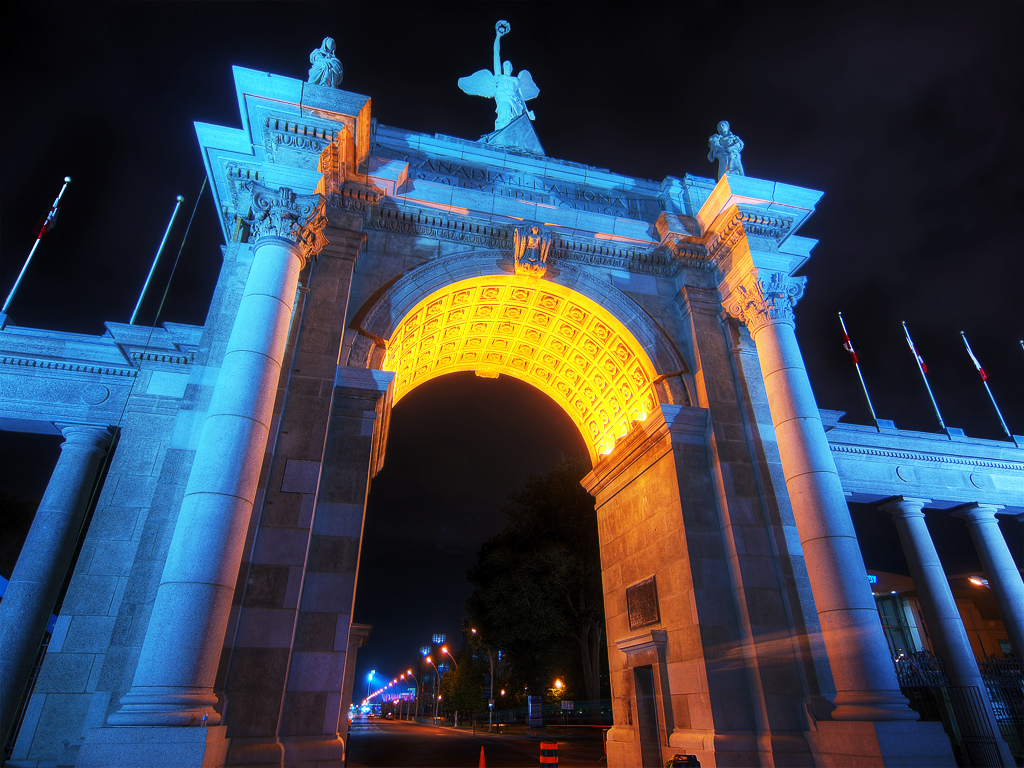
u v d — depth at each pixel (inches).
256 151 519.2
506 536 1419.8
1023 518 853.8
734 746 441.7
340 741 375.6
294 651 395.2
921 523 773.9
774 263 577.0
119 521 539.5
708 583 507.2
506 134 778.8
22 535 1032.8
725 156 634.8
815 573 453.4
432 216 606.5
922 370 910.4
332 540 437.1
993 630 1438.2
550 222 642.2
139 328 627.8
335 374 488.4
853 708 406.3
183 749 293.4
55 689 463.5
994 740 571.8
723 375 593.3
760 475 542.6
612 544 692.1
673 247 647.1
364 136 549.3
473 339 748.0
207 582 339.3
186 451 433.7
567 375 784.9
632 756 564.4
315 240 494.3
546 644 1298.0
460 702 2405.3
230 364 408.8
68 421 609.6
